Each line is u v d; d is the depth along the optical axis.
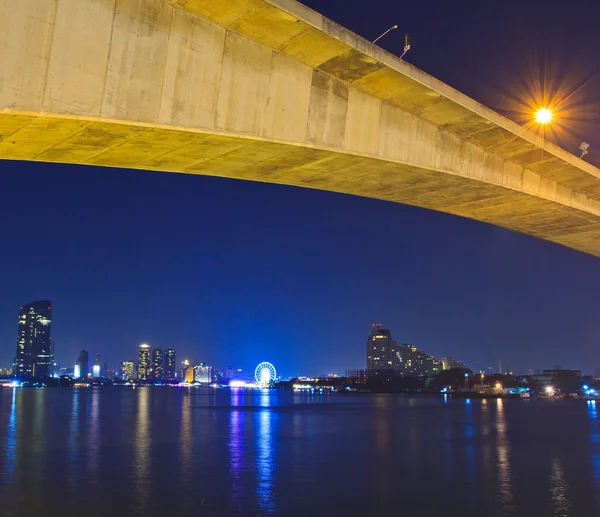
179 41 15.51
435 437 66.44
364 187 25.28
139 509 29.78
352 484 36.00
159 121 14.90
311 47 17.81
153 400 188.12
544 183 30.27
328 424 86.56
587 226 35.28
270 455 50.03
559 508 29.19
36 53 13.05
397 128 22.31
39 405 143.38
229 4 15.57
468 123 24.00
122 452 51.50
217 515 28.55
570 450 53.03
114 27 14.30
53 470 41.41
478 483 36.06
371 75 19.75
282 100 17.95
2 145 15.57
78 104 13.58
